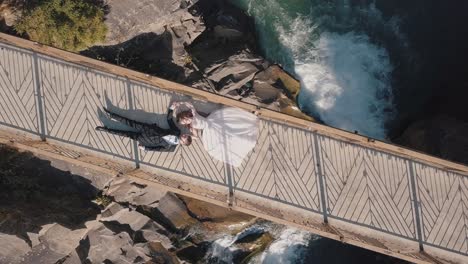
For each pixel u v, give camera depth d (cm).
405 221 1538
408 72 1927
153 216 1844
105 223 1786
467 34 1897
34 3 1516
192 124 1446
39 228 1609
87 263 1762
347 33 1919
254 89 1798
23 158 1669
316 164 1518
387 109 1942
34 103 1487
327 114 1934
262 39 1928
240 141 1482
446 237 1547
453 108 1903
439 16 1897
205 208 1883
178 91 1484
